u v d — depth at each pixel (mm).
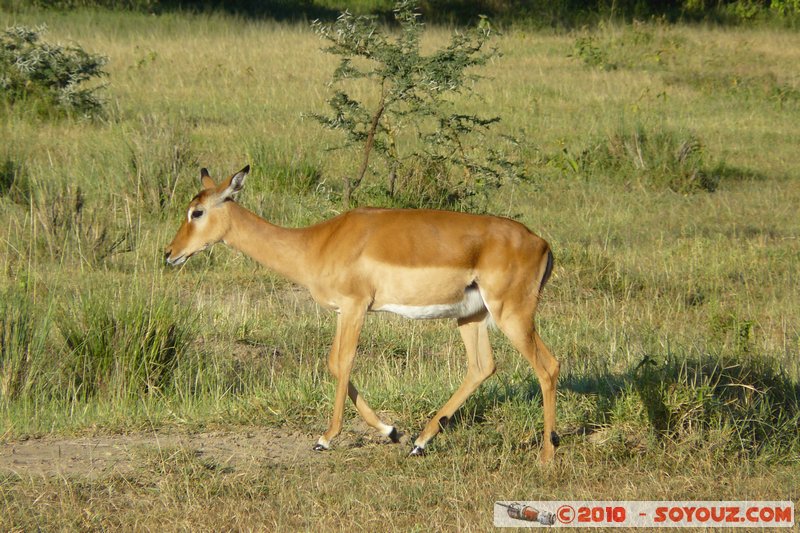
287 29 87750
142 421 20609
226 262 32531
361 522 16047
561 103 62156
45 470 17969
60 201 32656
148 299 24641
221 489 17219
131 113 53281
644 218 40375
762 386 22594
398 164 36281
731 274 33562
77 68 51688
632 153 47500
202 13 93375
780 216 41094
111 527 15781
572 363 25031
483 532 15859
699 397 20141
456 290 18812
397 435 19781
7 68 50656
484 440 19844
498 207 39000
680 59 79812
